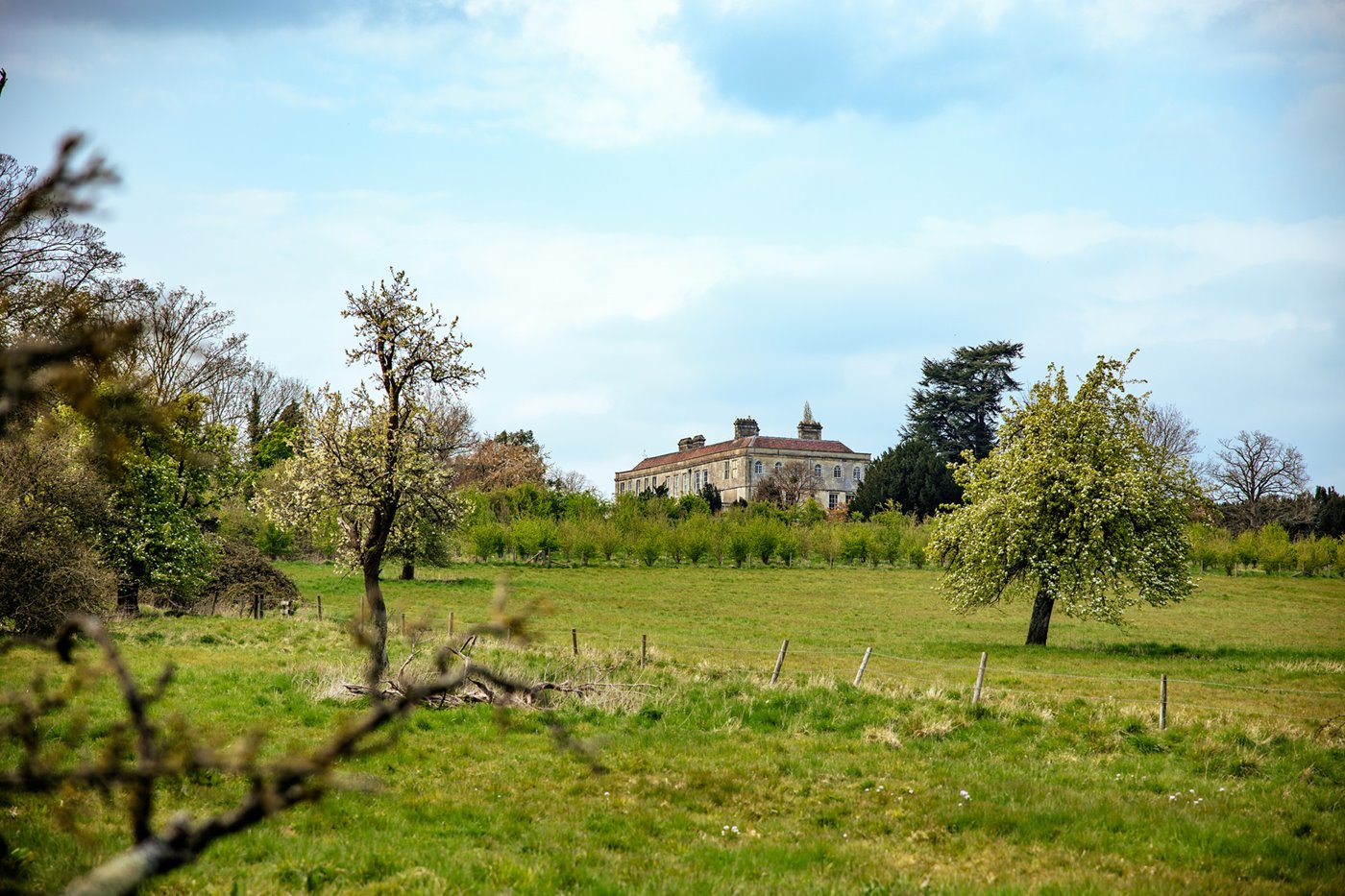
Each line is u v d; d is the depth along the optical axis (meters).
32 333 4.52
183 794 12.92
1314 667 33.12
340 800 13.79
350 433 24.20
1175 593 38.06
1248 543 81.94
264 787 3.28
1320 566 79.88
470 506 26.92
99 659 23.64
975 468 41.69
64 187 3.72
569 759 17.33
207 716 18.69
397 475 23.78
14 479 28.56
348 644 31.00
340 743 3.46
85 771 3.46
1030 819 14.48
